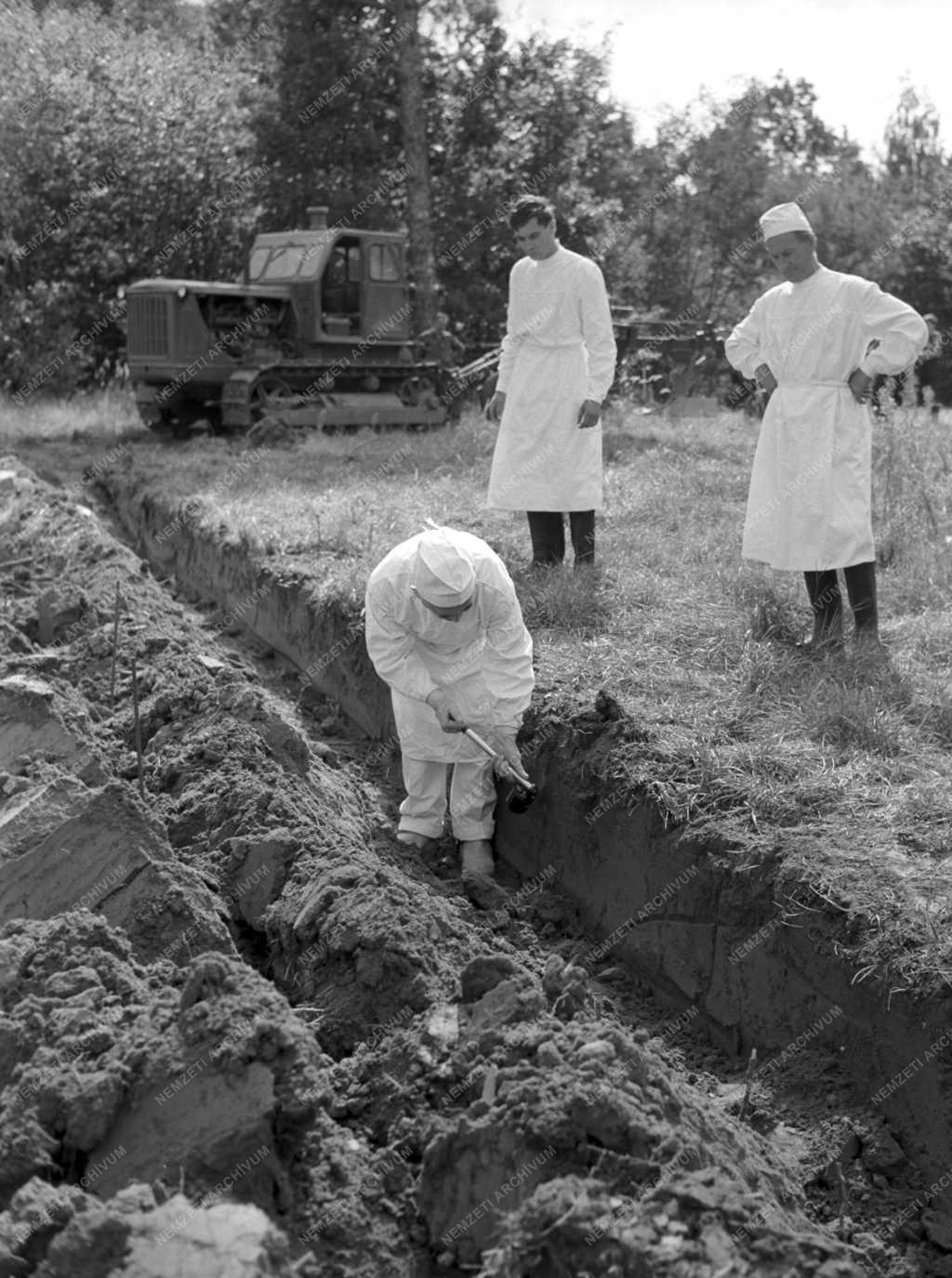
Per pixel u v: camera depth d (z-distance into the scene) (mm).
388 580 5461
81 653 7344
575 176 24969
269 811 5309
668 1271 2867
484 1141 3352
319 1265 3221
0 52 22688
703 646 6754
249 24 24641
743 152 31797
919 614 7398
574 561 8164
